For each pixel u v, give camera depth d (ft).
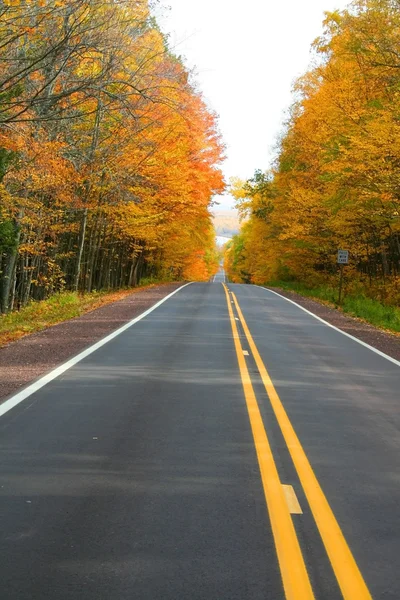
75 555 13.12
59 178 67.97
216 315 71.00
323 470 19.30
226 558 13.08
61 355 40.27
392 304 99.55
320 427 24.56
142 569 12.54
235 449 21.17
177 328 56.75
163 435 22.65
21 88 51.24
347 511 16.02
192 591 11.73
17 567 12.56
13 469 18.65
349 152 73.41
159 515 15.34
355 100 75.46
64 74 48.88
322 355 44.93
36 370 34.83
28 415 25.00
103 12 46.96
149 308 76.89
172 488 17.28
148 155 79.25
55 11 40.22
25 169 63.57
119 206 93.45
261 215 174.60
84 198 85.25
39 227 80.53
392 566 13.02
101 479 17.92
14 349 42.60
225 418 25.36
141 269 177.68
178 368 36.58
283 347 47.98
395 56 67.26
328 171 86.74
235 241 384.68
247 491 17.20
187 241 162.71
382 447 22.13
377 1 66.39
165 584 11.96
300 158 117.29
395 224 86.94
